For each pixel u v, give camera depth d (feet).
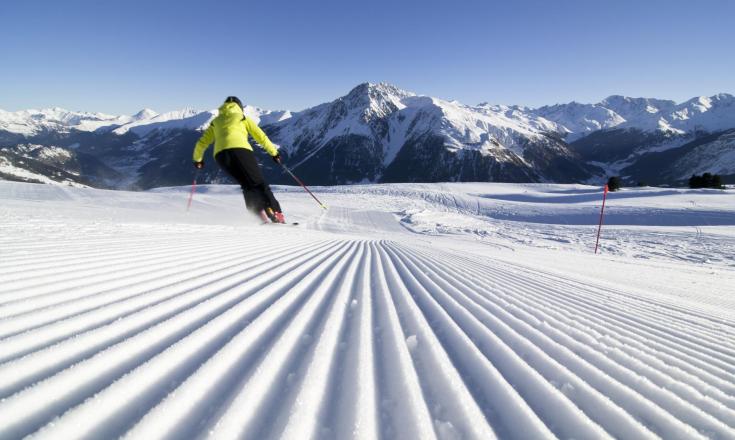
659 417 3.52
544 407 3.53
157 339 3.99
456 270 12.25
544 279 12.78
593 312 8.11
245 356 3.88
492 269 13.74
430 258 15.26
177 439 2.47
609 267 23.07
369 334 5.08
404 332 5.34
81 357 3.36
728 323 9.07
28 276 5.65
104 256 7.76
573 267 20.48
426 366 4.21
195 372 3.38
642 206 99.81
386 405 3.28
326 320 5.47
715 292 17.22
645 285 16.46
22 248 7.63
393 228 57.52
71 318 4.24
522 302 8.24
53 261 6.79
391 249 17.92
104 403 2.73
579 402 3.69
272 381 3.43
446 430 2.99
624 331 6.75
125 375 3.16
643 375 4.58
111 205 42.06
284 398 3.17
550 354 5.01
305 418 2.91
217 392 3.12
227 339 4.25
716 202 103.76
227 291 6.34
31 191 58.65
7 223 11.03
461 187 174.29
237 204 55.11
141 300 5.24
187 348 3.87
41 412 2.53
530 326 6.32
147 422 2.59
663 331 7.16
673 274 22.89
